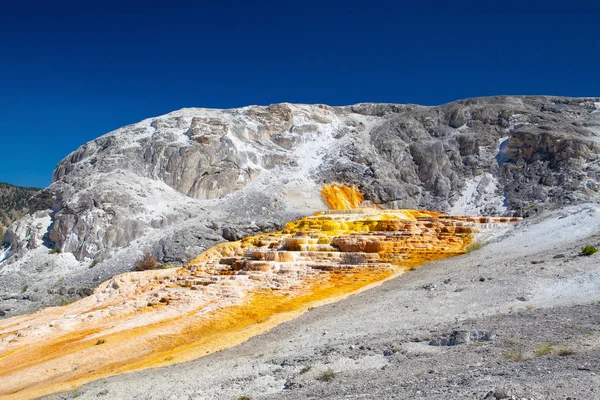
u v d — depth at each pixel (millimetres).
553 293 19094
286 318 25172
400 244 35438
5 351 28203
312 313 25109
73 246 61188
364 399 11000
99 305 37625
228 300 30172
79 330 30094
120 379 18562
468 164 76625
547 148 70562
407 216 52344
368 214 49156
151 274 42219
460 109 86625
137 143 78812
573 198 60438
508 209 64625
